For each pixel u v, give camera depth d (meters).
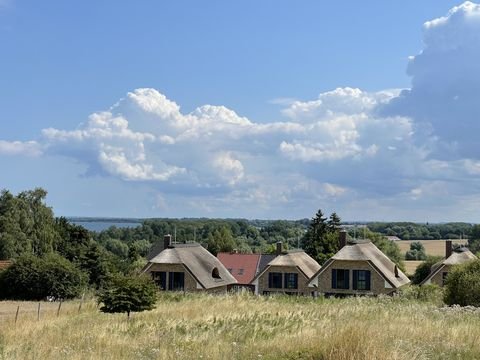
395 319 22.05
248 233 188.38
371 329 16.14
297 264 63.41
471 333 17.66
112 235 171.88
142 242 142.25
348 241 62.72
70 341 20.11
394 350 13.32
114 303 29.75
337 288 60.16
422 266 80.94
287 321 23.39
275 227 189.25
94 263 70.44
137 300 30.03
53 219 79.38
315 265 67.12
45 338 21.53
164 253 59.53
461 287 35.38
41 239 74.56
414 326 18.97
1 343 19.95
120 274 31.81
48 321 29.53
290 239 157.12
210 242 126.62
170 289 58.56
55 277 54.91
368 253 60.84
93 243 73.69
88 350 16.69
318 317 24.80
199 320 25.62
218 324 23.33
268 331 20.06
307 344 15.02
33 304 49.31
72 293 55.59
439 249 136.12
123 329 23.44
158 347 17.11
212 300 39.56
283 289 63.59
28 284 54.59
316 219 106.31
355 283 59.59
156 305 36.12
